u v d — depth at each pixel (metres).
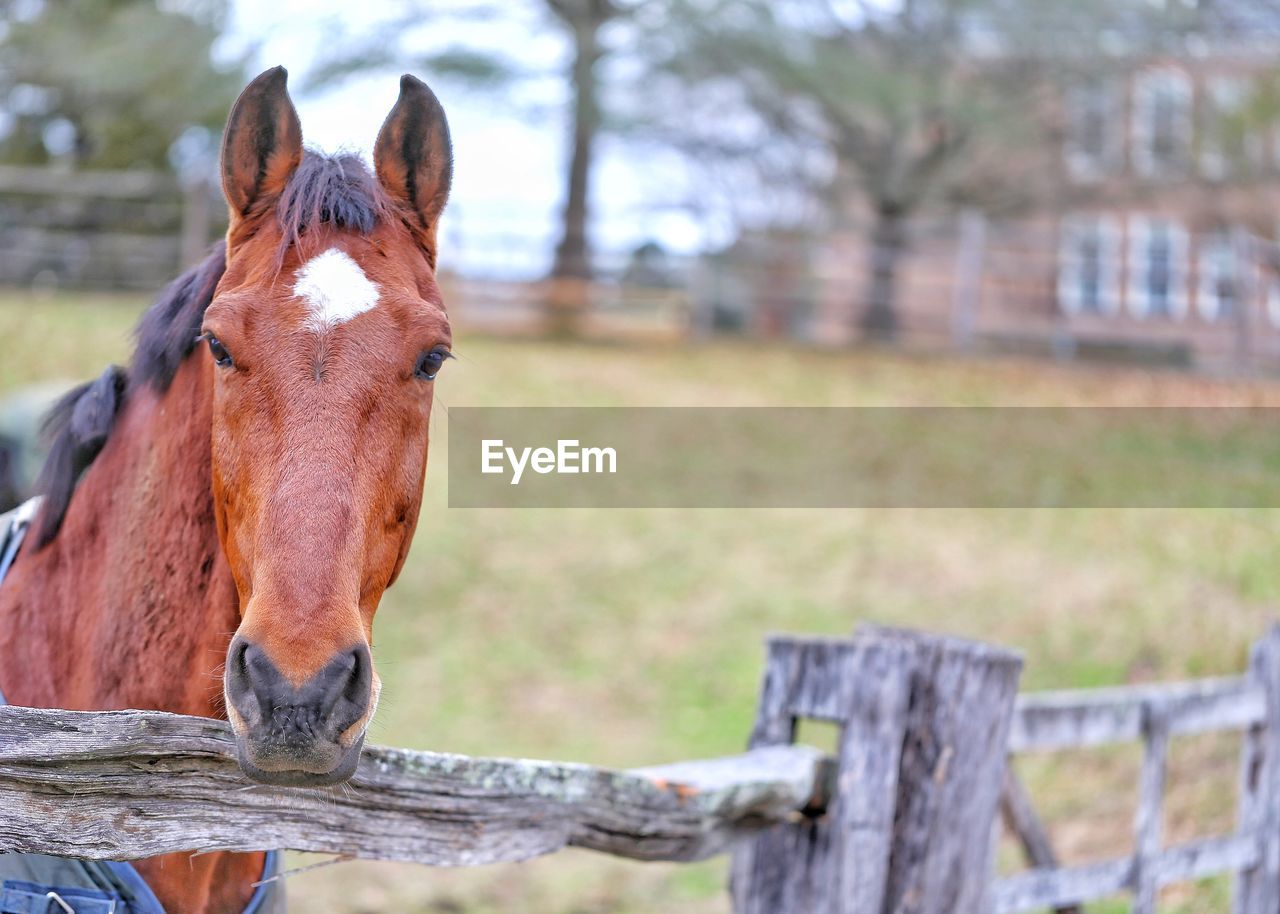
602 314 17.53
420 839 2.20
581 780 2.41
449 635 7.33
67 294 14.10
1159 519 8.64
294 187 1.97
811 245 19.06
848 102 17.39
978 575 7.89
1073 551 8.14
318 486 1.76
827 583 7.97
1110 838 5.35
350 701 1.71
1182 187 18.62
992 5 17.62
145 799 1.88
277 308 1.85
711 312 17.02
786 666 2.99
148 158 17.55
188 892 2.12
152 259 15.11
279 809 2.02
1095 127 19.98
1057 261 19.97
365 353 1.85
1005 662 2.95
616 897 5.09
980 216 18.91
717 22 16.31
